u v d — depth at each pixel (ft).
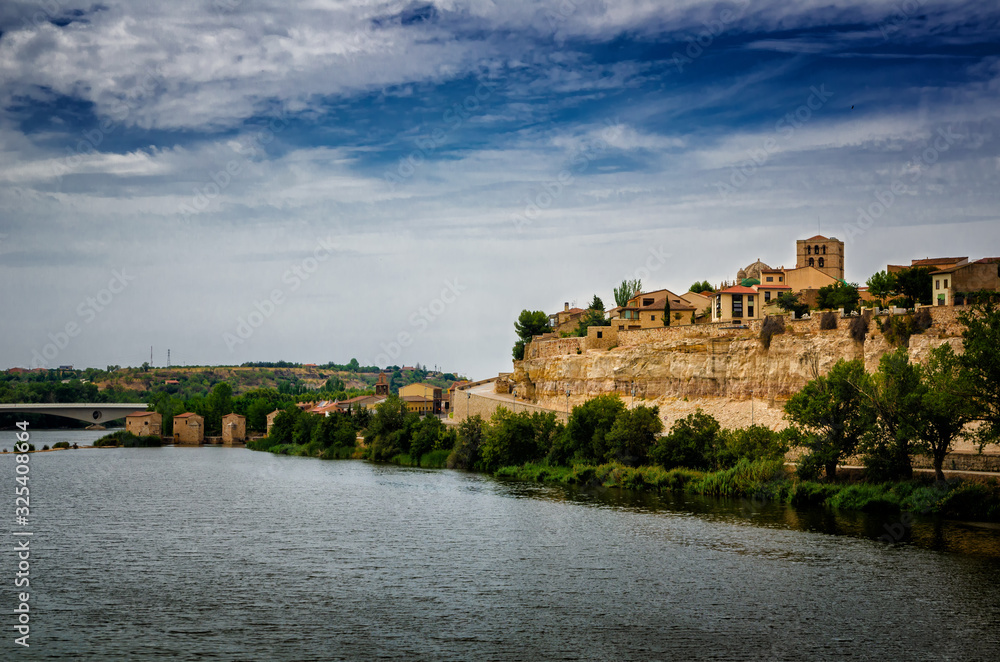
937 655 167.53
